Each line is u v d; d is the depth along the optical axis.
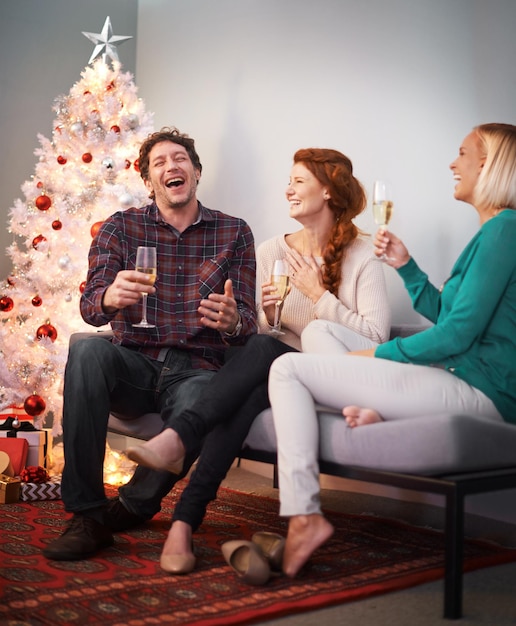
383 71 3.25
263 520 2.59
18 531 2.36
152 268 2.34
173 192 2.75
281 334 2.61
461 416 1.78
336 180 2.83
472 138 2.21
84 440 2.16
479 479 1.77
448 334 1.95
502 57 2.82
